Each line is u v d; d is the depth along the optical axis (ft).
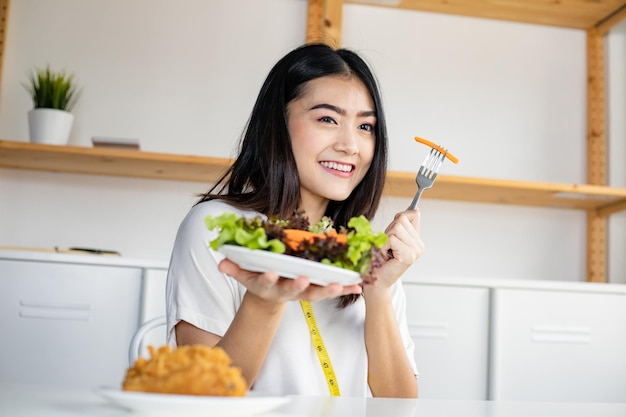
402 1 9.06
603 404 3.27
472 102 9.41
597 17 9.31
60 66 8.85
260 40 9.12
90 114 8.85
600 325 7.80
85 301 7.22
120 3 8.98
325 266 2.61
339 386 4.42
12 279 7.17
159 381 2.11
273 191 4.61
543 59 9.57
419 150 9.26
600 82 9.54
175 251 4.44
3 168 8.66
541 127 9.50
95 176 8.79
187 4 9.06
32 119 8.05
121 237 8.77
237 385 2.14
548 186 8.20
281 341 4.34
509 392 7.61
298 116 4.63
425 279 7.57
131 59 8.95
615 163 9.44
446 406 2.91
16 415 2.07
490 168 9.39
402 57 9.33
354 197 4.92
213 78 9.04
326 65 4.65
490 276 9.25
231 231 2.68
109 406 2.31
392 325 4.45
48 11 8.87
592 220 9.37
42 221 8.70
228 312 4.26
